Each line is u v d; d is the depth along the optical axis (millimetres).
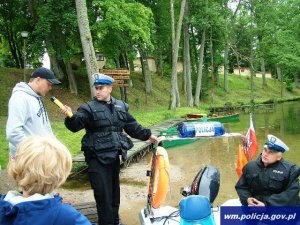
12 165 1655
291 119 25906
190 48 40781
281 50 33562
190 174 9664
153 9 30734
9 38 31500
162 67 44625
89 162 4266
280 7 35688
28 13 27359
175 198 7262
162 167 3965
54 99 4129
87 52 14055
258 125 22688
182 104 36250
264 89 56125
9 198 1640
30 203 1556
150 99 33031
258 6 35406
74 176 9141
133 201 7148
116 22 20141
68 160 1709
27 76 26297
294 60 32656
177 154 12836
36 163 1609
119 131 4363
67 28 22906
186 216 2602
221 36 38031
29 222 1532
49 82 3846
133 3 21438
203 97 40688
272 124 22969
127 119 4477
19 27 28578
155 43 32188
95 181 4215
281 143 3811
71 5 21500
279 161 3885
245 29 38844
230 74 59500
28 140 1707
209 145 14680
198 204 2621
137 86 34938
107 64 30547
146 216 3965
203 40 34469
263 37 36031
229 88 50344
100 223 4262
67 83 26797
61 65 27359
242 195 3932
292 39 33906
